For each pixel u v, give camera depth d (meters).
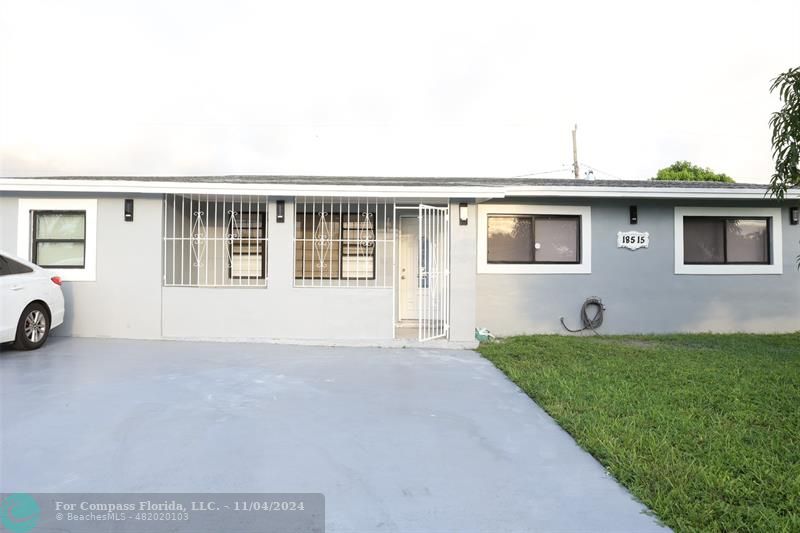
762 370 7.50
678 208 11.75
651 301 11.72
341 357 8.66
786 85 6.44
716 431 4.93
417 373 7.55
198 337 10.04
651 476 3.99
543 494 3.85
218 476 4.09
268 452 4.56
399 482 4.02
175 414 5.53
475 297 10.17
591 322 11.49
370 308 9.99
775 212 11.93
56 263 10.33
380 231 11.88
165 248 10.21
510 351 8.98
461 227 9.96
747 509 3.51
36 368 7.55
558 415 5.46
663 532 3.36
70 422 5.24
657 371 7.38
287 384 6.83
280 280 10.00
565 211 11.58
